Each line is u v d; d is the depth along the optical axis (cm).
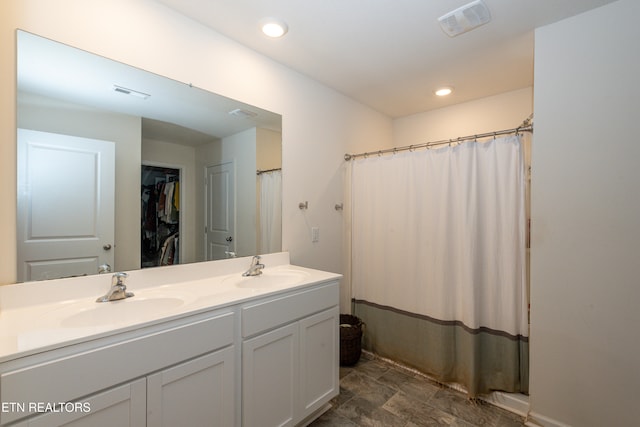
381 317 244
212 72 173
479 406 184
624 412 143
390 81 240
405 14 158
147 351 103
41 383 83
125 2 140
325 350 173
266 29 172
